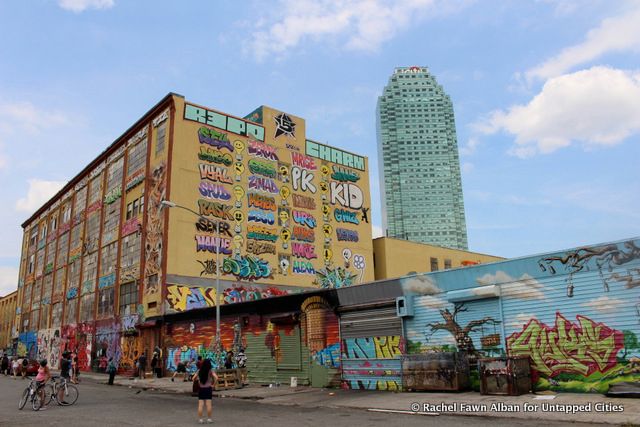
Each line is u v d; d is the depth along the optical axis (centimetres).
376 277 4881
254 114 4381
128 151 4372
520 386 1559
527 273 1708
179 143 3719
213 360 2866
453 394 1670
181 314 3167
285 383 2392
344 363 2148
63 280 5300
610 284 1533
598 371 1513
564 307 1612
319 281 4300
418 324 1955
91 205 4934
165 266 3444
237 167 3997
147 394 2266
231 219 3853
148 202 3859
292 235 4219
